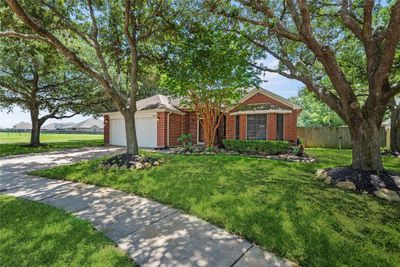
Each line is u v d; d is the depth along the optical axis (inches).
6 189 197.2
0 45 433.4
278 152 438.3
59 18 283.6
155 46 356.8
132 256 96.2
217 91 416.8
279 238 108.9
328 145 666.8
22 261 91.9
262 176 224.8
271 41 358.6
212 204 152.9
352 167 213.6
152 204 159.9
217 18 309.1
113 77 550.3
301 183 200.2
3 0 238.1
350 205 148.6
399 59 326.0
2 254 96.5
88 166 283.4
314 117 1067.3
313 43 211.9
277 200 157.6
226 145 499.5
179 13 296.0
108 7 318.3
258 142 452.8
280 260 93.8
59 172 254.8
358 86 523.2
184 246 104.2
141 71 394.0
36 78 592.1
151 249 101.5
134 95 306.7
